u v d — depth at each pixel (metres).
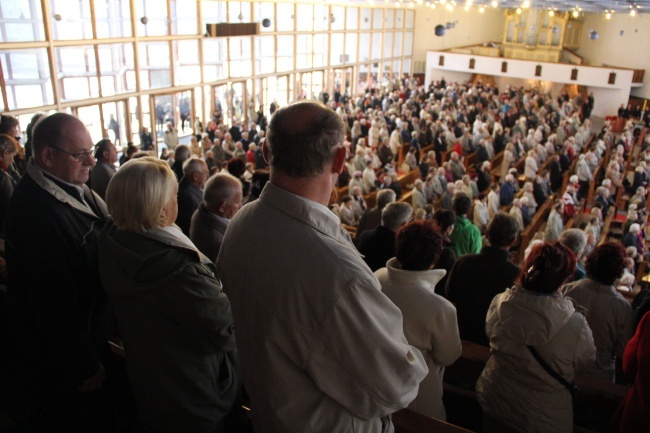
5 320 2.50
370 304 1.00
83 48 12.13
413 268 1.86
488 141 13.65
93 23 12.06
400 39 24.25
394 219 3.33
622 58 22.56
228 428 1.80
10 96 10.88
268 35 17.25
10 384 2.30
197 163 3.54
